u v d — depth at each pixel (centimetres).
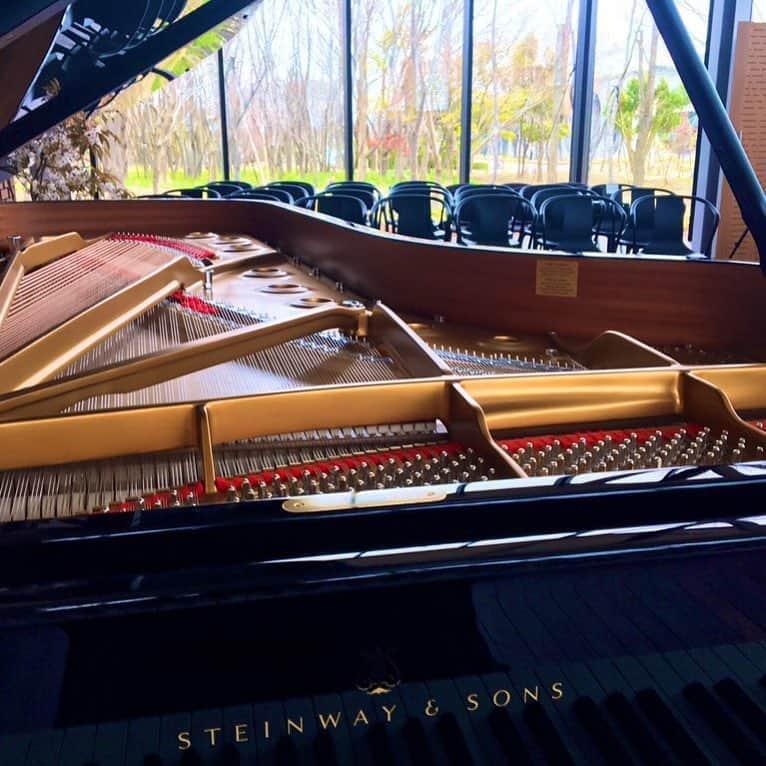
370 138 924
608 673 86
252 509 85
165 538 81
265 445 140
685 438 138
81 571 77
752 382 152
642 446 135
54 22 182
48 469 128
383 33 882
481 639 82
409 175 924
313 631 79
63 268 284
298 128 943
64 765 78
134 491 122
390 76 895
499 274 232
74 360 182
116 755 79
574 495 88
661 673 87
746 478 91
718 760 89
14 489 121
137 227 437
